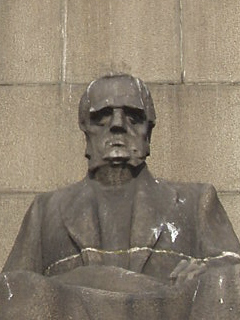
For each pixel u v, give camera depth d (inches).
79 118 362.3
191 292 326.6
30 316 320.8
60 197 358.6
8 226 408.5
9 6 428.8
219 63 422.0
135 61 422.0
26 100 419.2
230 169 412.2
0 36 425.4
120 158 352.8
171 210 351.9
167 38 424.5
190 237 350.3
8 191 411.2
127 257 345.4
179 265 340.2
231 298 323.6
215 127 415.8
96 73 421.1
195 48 423.5
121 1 427.8
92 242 347.3
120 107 355.6
